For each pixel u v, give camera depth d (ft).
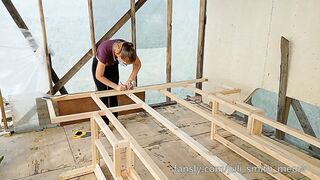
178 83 9.09
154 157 7.75
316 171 4.08
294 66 7.95
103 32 10.81
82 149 8.22
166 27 11.73
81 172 6.82
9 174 6.88
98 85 8.69
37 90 10.24
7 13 9.13
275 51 8.47
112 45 7.55
